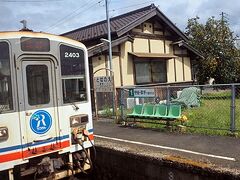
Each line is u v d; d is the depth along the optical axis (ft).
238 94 34.47
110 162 23.49
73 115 20.40
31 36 18.58
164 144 24.85
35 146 18.37
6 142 17.19
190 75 60.49
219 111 37.91
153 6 51.78
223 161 19.53
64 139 19.84
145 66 52.16
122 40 46.62
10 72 17.63
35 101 18.56
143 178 21.22
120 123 35.83
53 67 19.61
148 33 53.01
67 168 20.52
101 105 41.88
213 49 81.05
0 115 17.07
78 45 21.07
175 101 42.11
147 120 33.81
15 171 18.48
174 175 19.40
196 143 24.66
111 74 38.75
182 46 57.77
